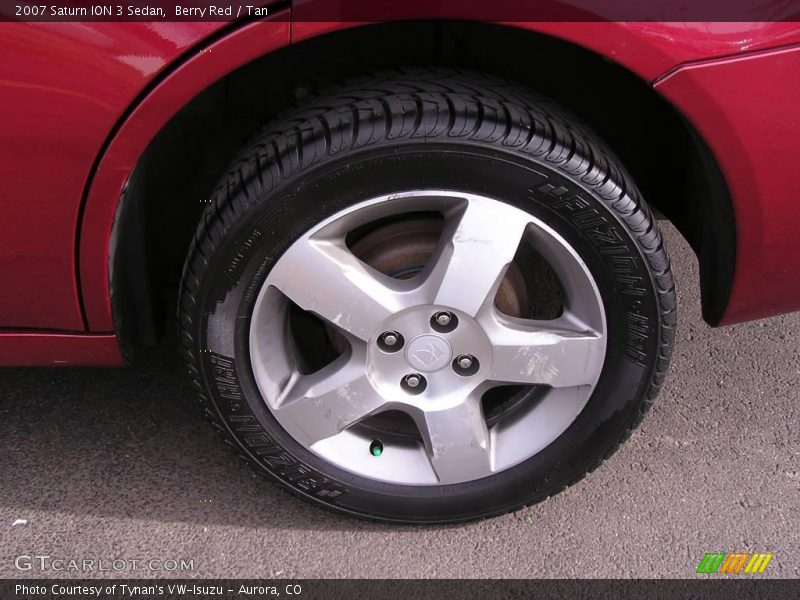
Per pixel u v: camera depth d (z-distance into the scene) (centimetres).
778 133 177
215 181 225
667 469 243
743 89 173
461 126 177
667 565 217
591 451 213
